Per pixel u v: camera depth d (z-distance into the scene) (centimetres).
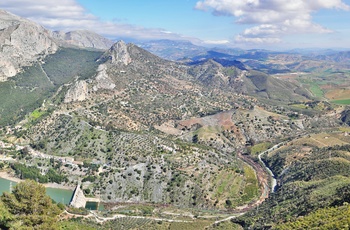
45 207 11319
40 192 11394
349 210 14575
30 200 10956
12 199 10806
